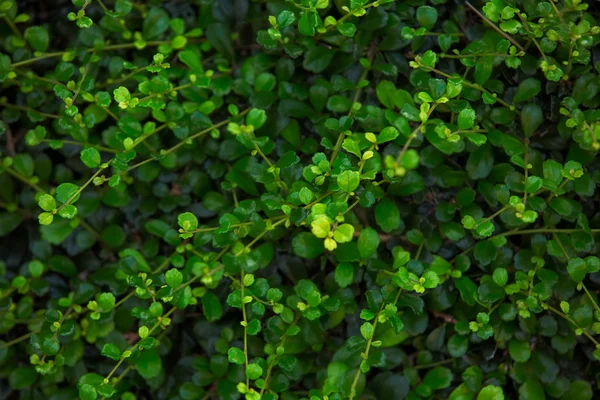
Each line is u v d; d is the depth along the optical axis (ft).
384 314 3.49
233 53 3.83
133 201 3.81
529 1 3.63
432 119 3.58
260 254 3.62
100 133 3.85
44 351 3.58
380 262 3.60
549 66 3.56
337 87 3.70
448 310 3.68
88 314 3.73
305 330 3.62
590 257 3.51
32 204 3.84
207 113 3.71
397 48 3.72
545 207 3.57
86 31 3.84
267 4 3.76
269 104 3.71
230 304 3.52
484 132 3.64
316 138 3.75
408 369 3.65
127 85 3.82
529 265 3.61
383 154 3.65
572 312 3.54
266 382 3.54
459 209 3.65
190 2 3.92
